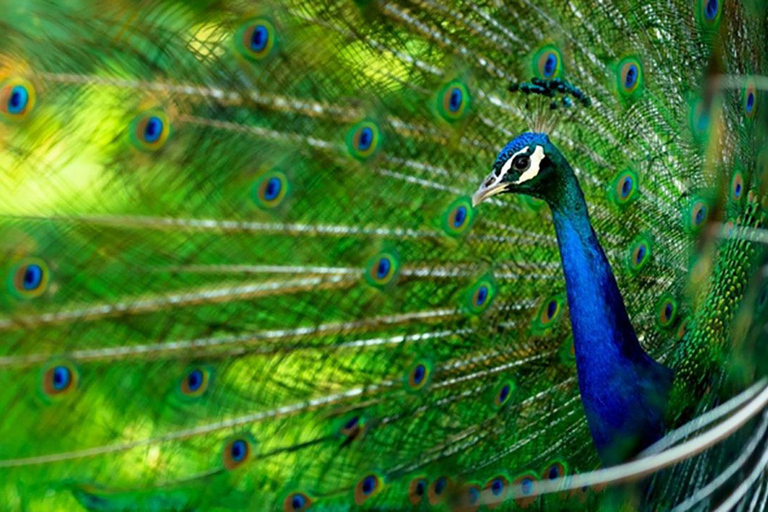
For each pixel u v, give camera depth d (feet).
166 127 8.62
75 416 8.66
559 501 9.09
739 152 8.77
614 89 9.10
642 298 9.26
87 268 8.64
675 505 8.32
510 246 9.18
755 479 8.20
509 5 8.95
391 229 8.98
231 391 8.84
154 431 8.75
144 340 8.72
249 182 8.78
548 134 8.89
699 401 8.59
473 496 9.04
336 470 8.93
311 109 8.79
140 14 8.50
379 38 8.83
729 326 8.55
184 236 8.72
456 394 9.11
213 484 8.79
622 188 9.18
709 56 8.95
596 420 8.80
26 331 8.61
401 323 9.02
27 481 8.62
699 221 9.09
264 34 8.67
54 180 8.64
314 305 8.91
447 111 8.95
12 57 8.43
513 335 9.18
